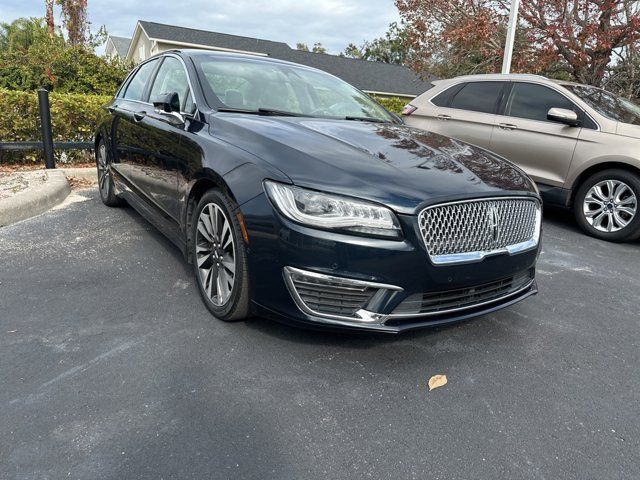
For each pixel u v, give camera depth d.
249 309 2.84
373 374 2.60
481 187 2.67
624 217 5.54
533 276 3.15
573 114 5.68
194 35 29.83
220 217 2.94
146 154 4.04
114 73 11.71
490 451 2.11
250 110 3.54
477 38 11.59
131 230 4.71
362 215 2.40
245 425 2.16
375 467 1.97
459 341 3.04
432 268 2.48
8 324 2.89
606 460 2.10
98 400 2.27
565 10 10.34
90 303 3.21
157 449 1.99
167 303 3.25
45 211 5.25
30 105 6.96
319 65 32.34
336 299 2.47
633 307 3.74
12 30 27.45
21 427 2.07
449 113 6.97
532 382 2.65
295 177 2.50
